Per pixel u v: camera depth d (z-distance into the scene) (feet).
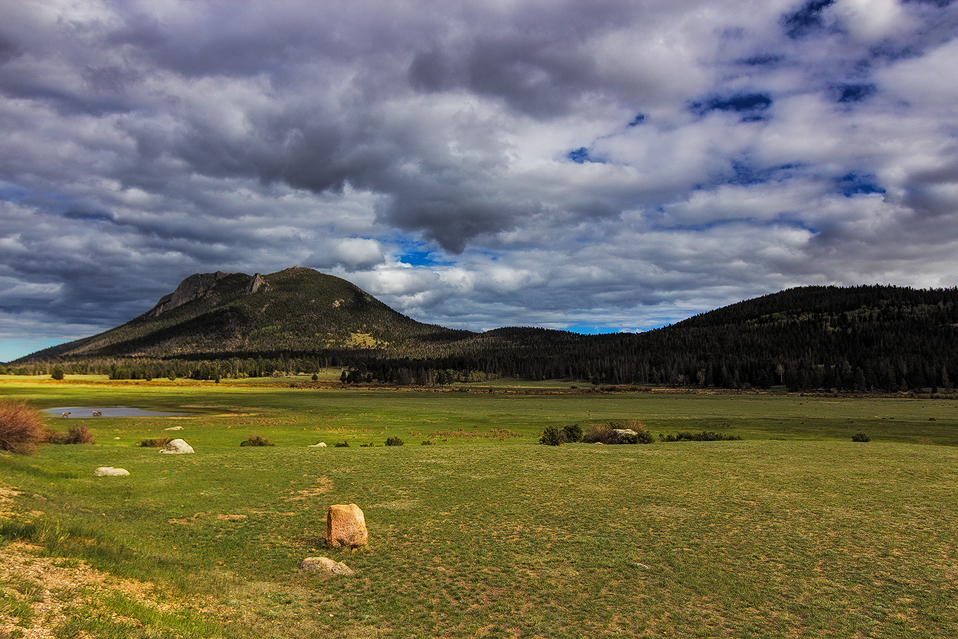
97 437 184.34
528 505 72.74
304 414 312.91
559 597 44.16
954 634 38.47
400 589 44.98
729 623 39.91
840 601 43.70
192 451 116.98
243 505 69.92
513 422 269.64
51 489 65.46
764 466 102.12
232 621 35.01
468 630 37.96
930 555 53.93
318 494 77.41
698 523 64.80
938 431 215.72
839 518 66.69
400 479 88.07
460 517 66.90
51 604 29.14
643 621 40.19
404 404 396.78
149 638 28.25
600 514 68.49
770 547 56.39
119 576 37.40
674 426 246.88
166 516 62.44
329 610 40.14
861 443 143.95
